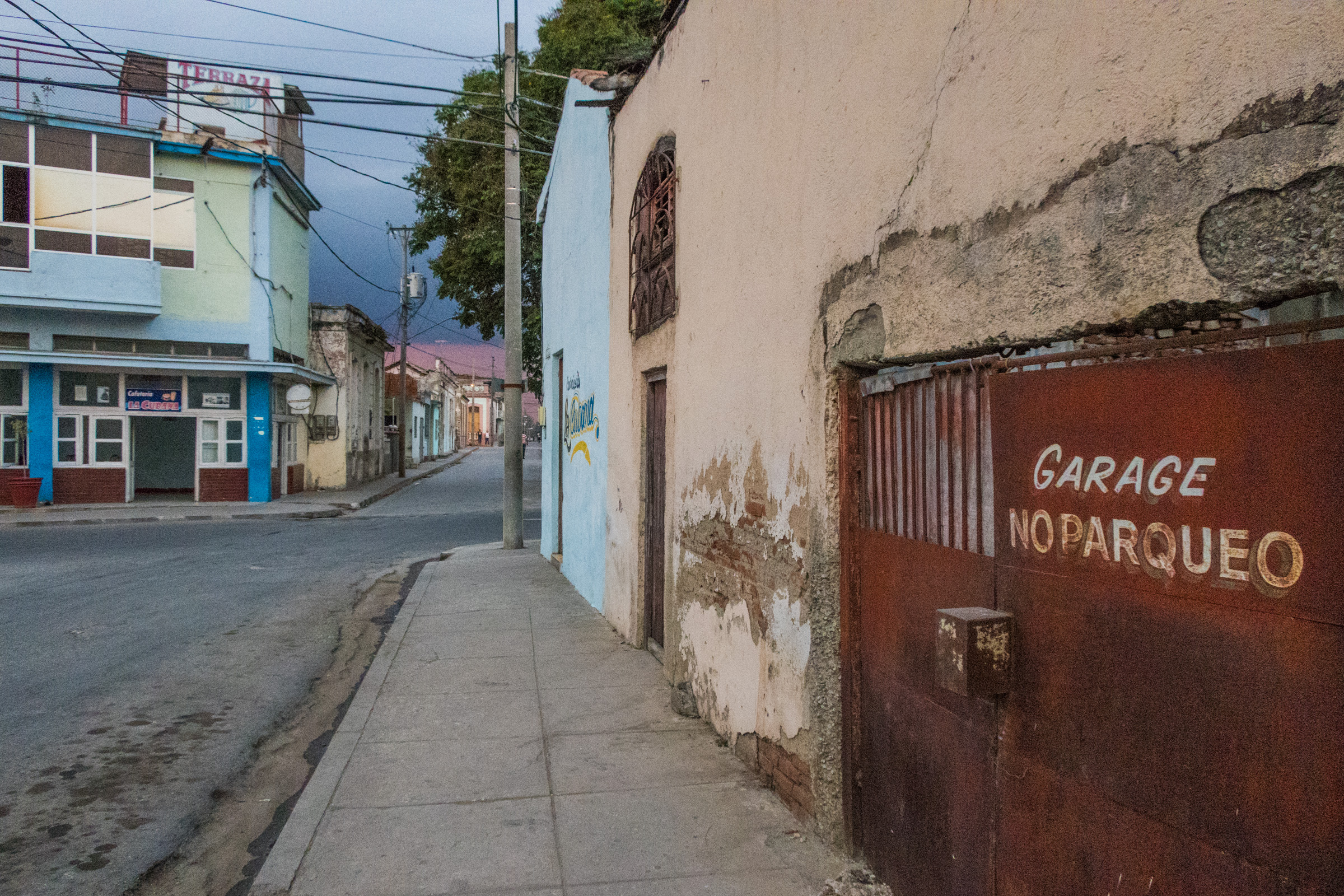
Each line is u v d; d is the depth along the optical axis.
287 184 22.73
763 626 4.15
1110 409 2.05
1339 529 1.52
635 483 6.91
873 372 3.40
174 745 5.00
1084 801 2.13
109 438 20.42
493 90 20.19
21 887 3.43
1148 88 1.95
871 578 3.28
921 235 2.85
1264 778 1.66
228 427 21.33
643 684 5.91
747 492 4.38
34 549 13.30
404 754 4.61
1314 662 1.57
